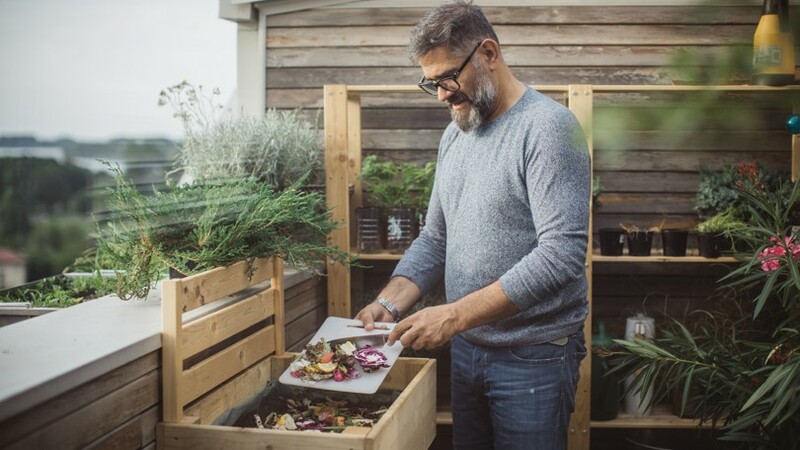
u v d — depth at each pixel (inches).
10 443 45.6
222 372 72.8
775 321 131.6
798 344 97.0
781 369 82.2
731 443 129.3
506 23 138.6
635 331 129.7
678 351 105.3
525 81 138.6
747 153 136.9
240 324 77.2
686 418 128.3
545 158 71.8
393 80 140.2
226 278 73.3
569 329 76.8
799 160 131.0
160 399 64.1
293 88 141.4
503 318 72.9
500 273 77.1
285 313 102.4
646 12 137.1
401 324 72.9
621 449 140.9
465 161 80.4
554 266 70.2
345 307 120.4
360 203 132.9
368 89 119.6
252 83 142.5
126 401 58.6
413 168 132.7
